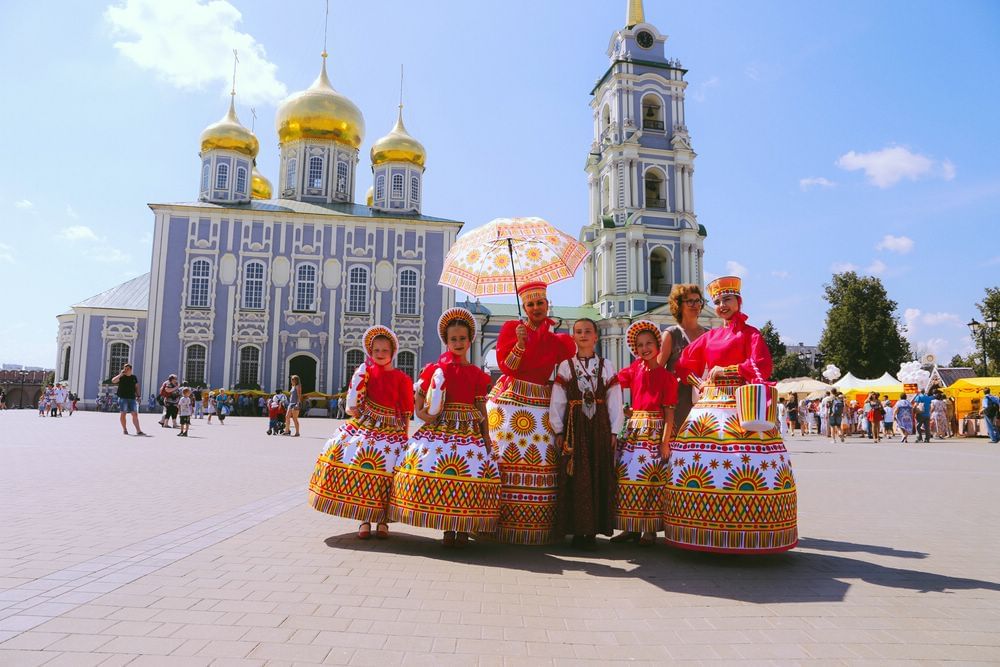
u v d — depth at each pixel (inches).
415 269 1680.6
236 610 145.7
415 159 1798.7
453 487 212.7
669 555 215.5
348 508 227.1
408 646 127.2
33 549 196.7
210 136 1690.5
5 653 117.3
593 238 1994.3
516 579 181.5
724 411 208.2
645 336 233.1
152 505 282.2
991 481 446.9
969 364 1942.7
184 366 1561.3
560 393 226.7
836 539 244.7
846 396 1422.2
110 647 121.6
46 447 561.9
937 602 162.6
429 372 226.1
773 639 135.0
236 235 1614.2
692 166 1875.0
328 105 1790.1
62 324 1804.9
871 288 1939.0
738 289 215.5
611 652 126.6
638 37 1903.3
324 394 1569.9
